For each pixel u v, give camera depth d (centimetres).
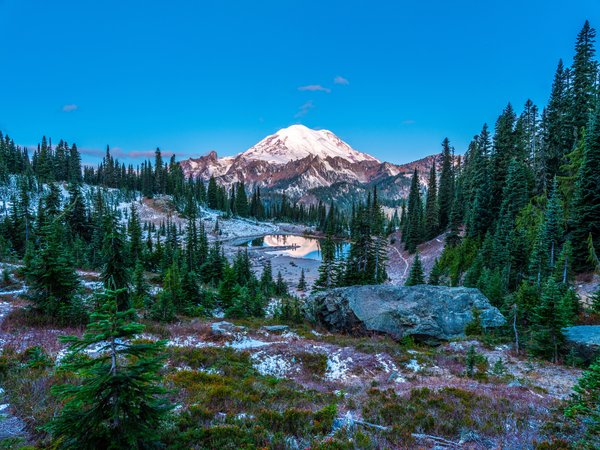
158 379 632
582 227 3247
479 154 5841
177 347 1814
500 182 5394
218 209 18100
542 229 3431
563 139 4766
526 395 1262
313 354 1997
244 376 1544
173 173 18438
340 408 1123
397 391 1362
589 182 3219
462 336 2438
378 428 927
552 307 1888
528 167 5372
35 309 1966
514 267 3644
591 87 4509
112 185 17162
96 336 580
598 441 789
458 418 997
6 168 12862
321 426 923
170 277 3412
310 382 1619
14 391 1000
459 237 5678
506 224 4219
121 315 597
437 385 1449
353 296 2869
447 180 7831
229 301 3644
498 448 809
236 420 924
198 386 1209
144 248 5653
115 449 574
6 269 3094
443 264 5147
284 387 1373
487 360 1934
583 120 4541
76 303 1975
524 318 2408
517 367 1809
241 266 5484
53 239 2003
